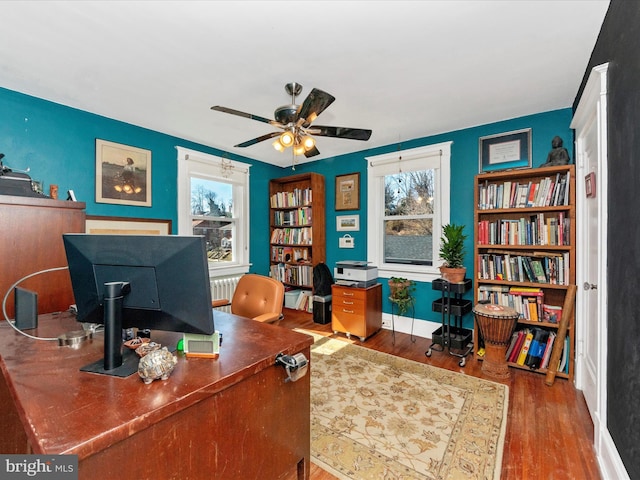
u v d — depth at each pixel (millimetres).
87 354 1105
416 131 3404
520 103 2680
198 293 983
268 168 4895
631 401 1263
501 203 2850
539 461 1588
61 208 1914
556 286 2541
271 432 1130
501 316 2484
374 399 2199
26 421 711
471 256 3299
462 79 2268
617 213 1448
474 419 1953
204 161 3902
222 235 4258
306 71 2150
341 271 3715
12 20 1625
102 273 1041
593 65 1903
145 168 3303
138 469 747
